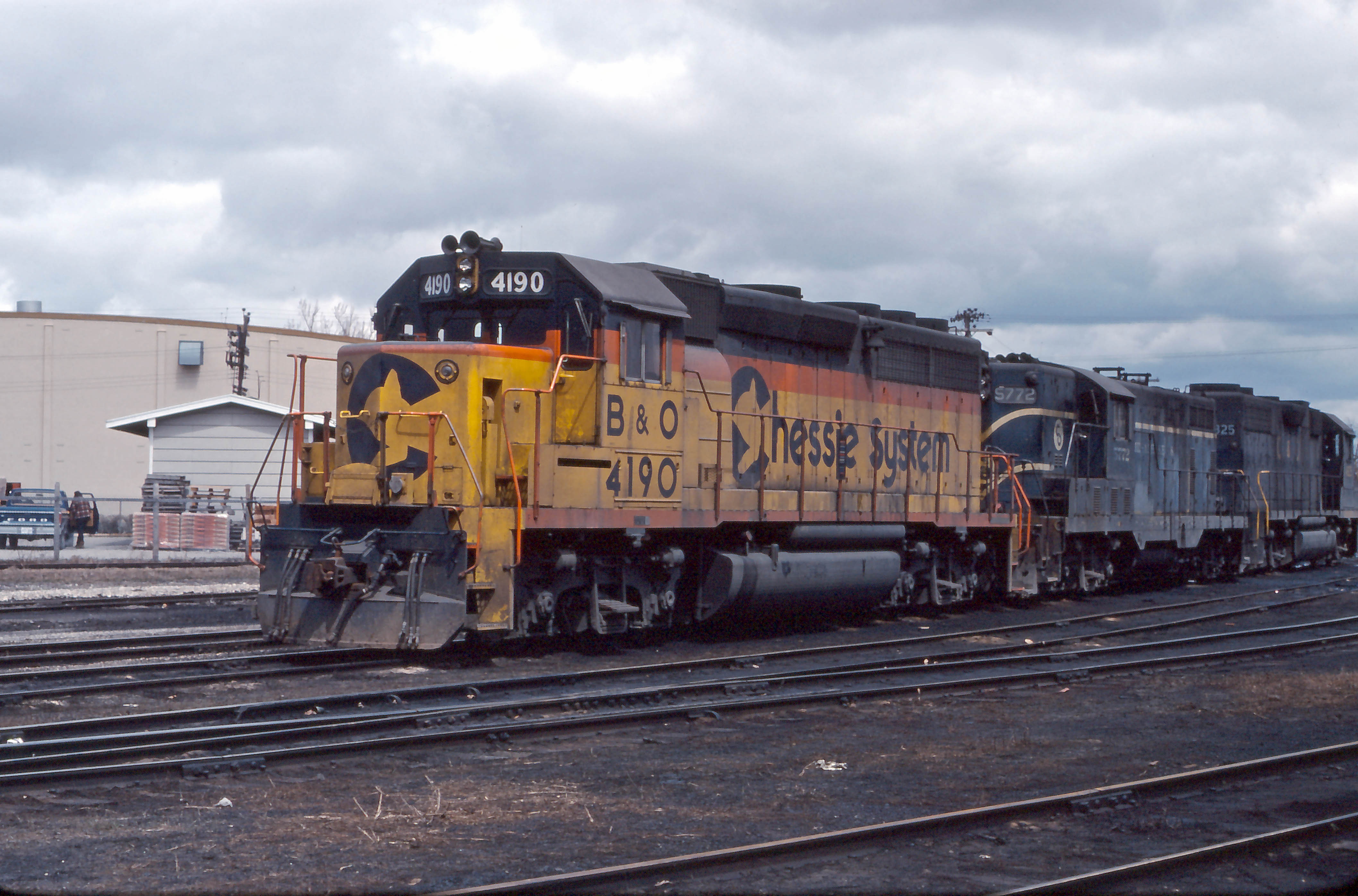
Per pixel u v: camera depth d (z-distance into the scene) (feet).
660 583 51.67
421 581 42.42
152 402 186.70
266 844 22.70
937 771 30.12
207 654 46.32
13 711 35.09
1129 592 91.35
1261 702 41.27
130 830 23.41
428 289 48.03
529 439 45.21
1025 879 21.54
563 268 46.52
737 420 54.60
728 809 26.02
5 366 181.37
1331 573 118.73
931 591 67.26
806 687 42.29
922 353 67.87
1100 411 82.43
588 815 25.17
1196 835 24.63
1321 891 21.18
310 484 47.42
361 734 31.99
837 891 20.77
